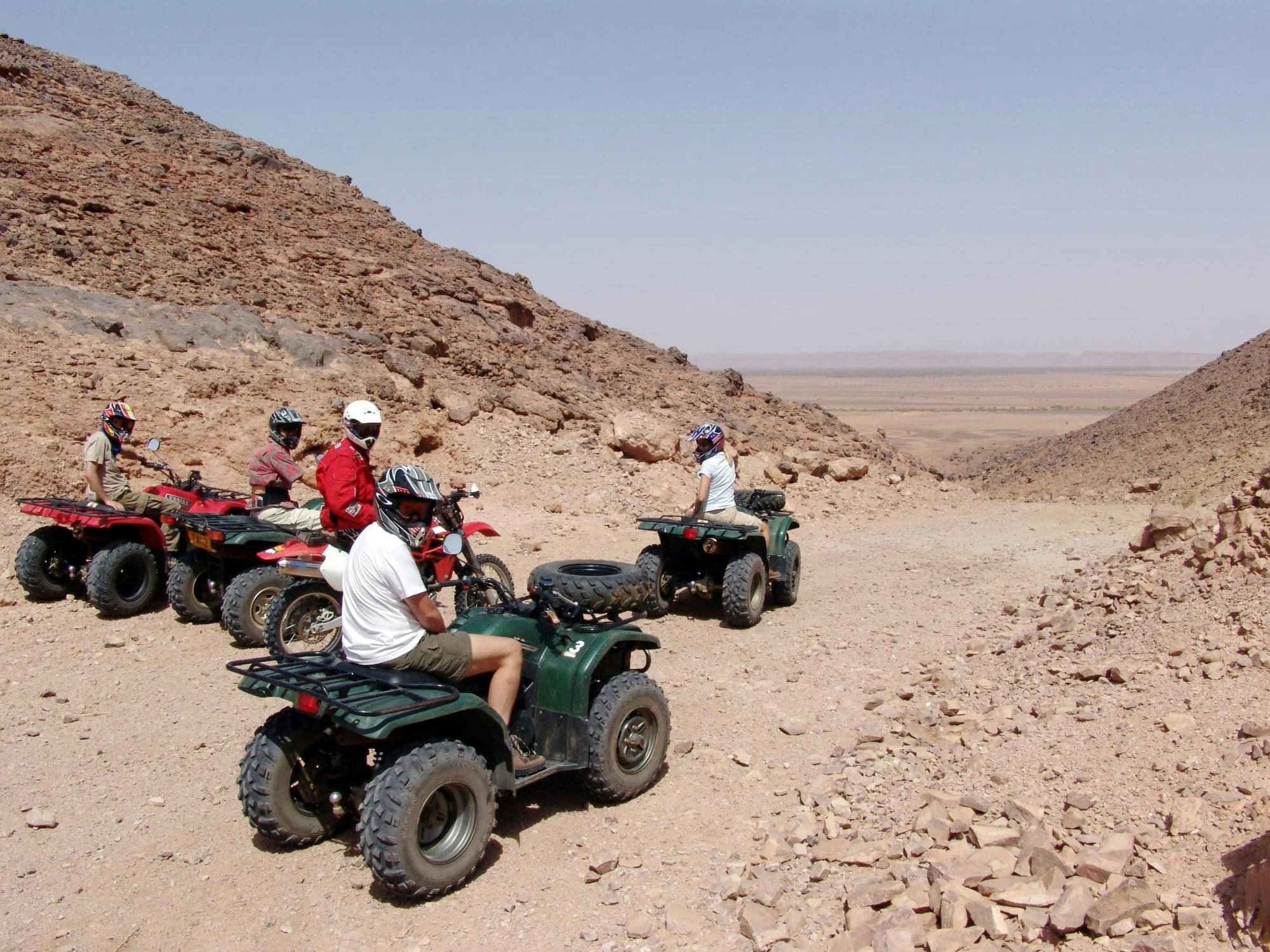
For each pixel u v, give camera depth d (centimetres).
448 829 455
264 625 812
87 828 508
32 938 414
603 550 1232
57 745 611
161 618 884
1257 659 557
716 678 761
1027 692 641
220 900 444
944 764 550
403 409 1536
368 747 498
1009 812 474
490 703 500
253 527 824
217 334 1457
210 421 1294
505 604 568
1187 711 534
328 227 2152
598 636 537
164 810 529
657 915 432
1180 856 413
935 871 423
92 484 869
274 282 1734
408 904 442
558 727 527
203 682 728
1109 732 539
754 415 2386
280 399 1391
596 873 463
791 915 418
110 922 427
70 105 2073
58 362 1238
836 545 1430
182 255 1662
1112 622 717
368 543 464
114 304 1405
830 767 577
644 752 555
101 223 1641
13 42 2342
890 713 655
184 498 933
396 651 459
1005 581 1137
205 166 2122
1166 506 927
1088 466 2697
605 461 1639
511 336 2075
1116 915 374
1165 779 475
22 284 1348
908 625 923
